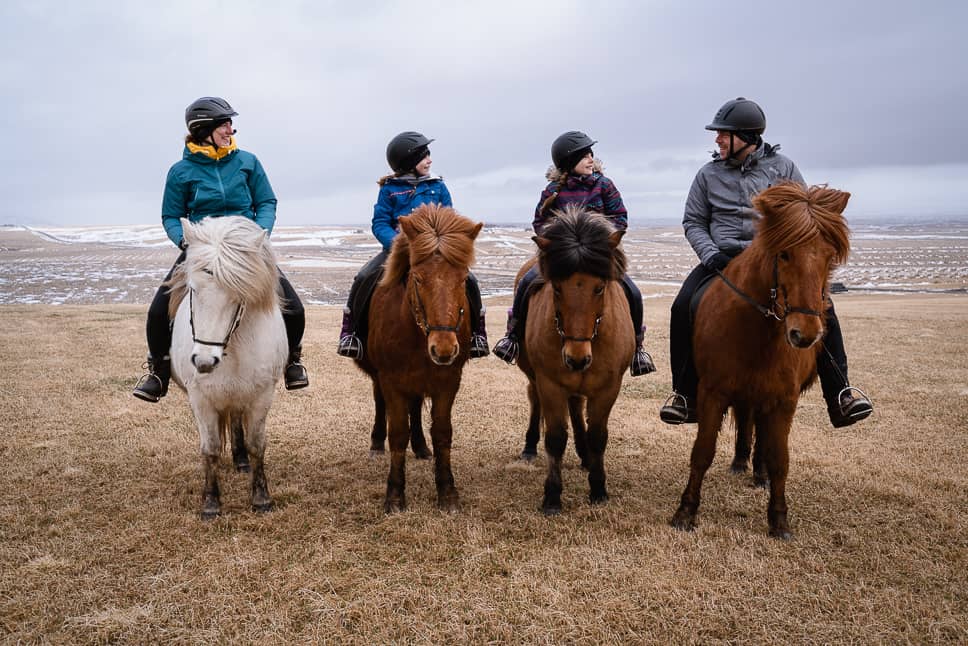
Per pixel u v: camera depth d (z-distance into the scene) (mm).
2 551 3805
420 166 5309
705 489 4988
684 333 4555
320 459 5703
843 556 3781
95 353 10320
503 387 8578
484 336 4777
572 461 5762
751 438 5500
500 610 3229
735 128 4457
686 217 4828
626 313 4715
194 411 4309
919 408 7246
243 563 3660
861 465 5406
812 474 5199
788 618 3143
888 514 4379
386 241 5148
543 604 3277
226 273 3602
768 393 3918
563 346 4012
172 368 4609
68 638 2988
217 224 3852
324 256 80500
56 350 10516
